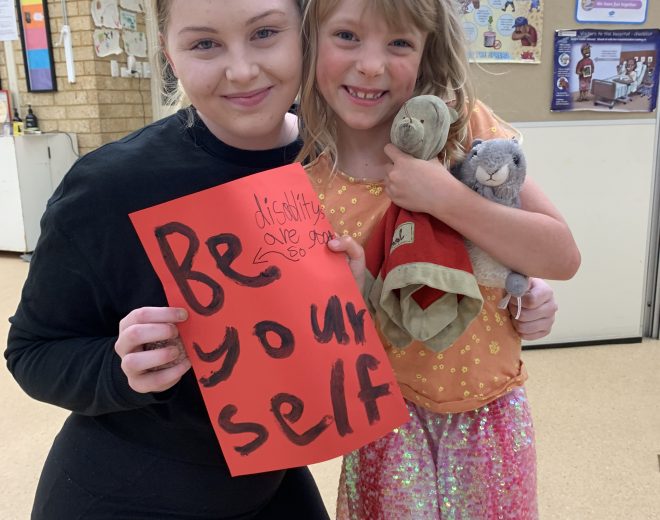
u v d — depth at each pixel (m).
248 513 0.93
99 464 0.84
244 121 0.80
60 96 4.32
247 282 0.73
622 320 2.65
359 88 0.84
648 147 2.46
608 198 2.50
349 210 0.92
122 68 4.39
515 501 0.91
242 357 0.72
